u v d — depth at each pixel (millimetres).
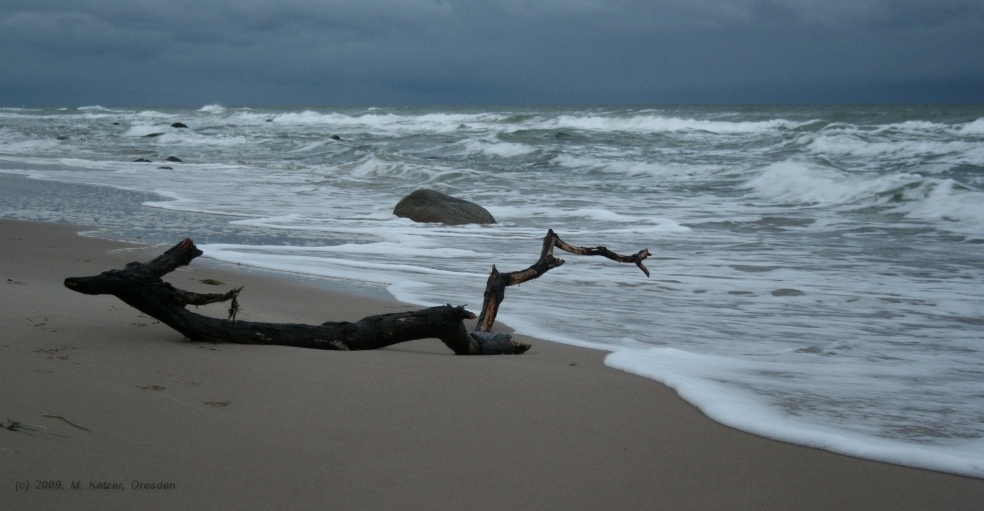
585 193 19406
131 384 3830
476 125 58531
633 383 4750
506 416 3912
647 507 2967
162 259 4715
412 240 12258
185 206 15945
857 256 11070
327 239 12141
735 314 7422
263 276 8758
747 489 3209
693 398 4398
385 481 3008
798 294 8383
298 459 3137
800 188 18562
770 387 4879
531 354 5637
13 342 4391
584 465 3344
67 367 3988
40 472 2781
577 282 9047
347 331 5078
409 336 5223
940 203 15680
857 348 6102
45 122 61438
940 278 9414
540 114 63094
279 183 21422
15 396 3467
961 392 4887
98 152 33062
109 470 2859
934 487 3342
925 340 6414
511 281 6211
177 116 87188
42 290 6289
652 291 8539
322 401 3889
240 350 4664
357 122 73938
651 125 50375
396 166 23953
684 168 23328
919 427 4191
